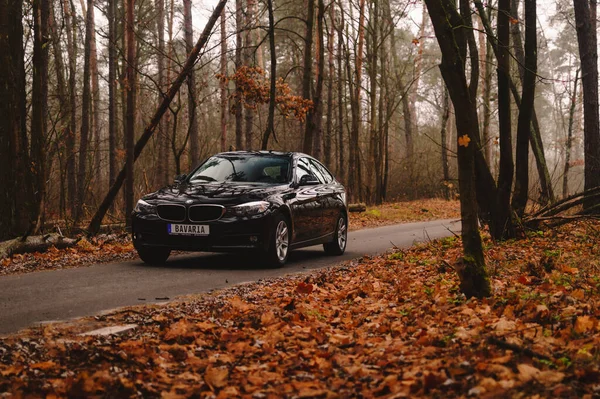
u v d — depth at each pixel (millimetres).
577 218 13680
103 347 5156
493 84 37625
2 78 12867
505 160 12469
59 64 27891
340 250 13250
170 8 38125
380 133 38438
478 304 6461
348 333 5863
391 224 24375
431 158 46719
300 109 21391
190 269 10234
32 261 10891
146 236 10523
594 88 17328
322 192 12398
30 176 13258
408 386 3912
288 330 5871
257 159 11805
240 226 10125
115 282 8766
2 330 5863
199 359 4895
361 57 36812
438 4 6605
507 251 11141
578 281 7582
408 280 8422
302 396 4012
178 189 10852
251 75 21297
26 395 3896
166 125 33344
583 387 3637
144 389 4164
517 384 3709
